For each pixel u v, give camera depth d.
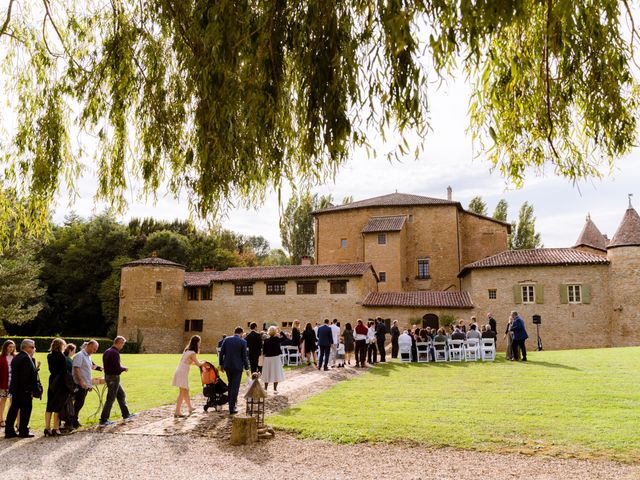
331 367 20.12
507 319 34.44
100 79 8.10
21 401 9.31
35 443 8.80
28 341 9.62
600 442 7.78
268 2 5.89
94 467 7.25
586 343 32.66
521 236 54.81
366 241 45.75
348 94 5.62
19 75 8.88
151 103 8.08
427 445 7.97
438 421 9.48
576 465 6.79
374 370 18.80
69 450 8.23
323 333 19.19
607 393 11.82
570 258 33.91
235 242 77.81
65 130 8.70
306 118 5.88
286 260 78.31
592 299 32.94
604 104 6.02
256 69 5.91
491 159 6.91
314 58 5.68
